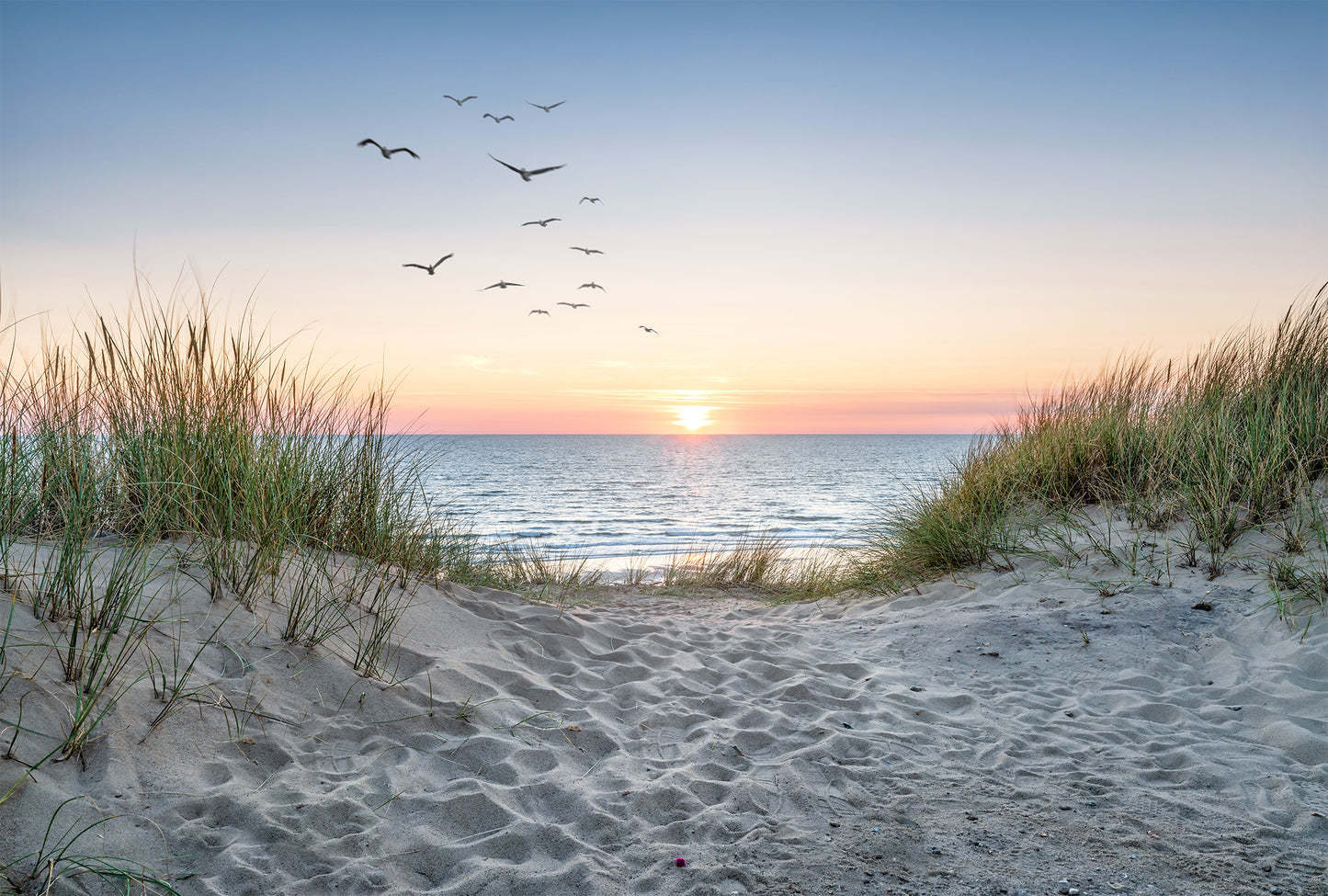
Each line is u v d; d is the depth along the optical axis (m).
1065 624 5.54
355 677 3.88
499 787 3.22
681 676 4.77
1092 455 8.05
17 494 4.00
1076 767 3.63
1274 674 4.49
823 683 4.77
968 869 2.78
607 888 2.61
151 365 4.54
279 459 4.97
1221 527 6.32
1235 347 8.47
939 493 8.84
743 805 3.22
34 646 3.12
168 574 4.03
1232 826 3.08
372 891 2.54
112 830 2.56
